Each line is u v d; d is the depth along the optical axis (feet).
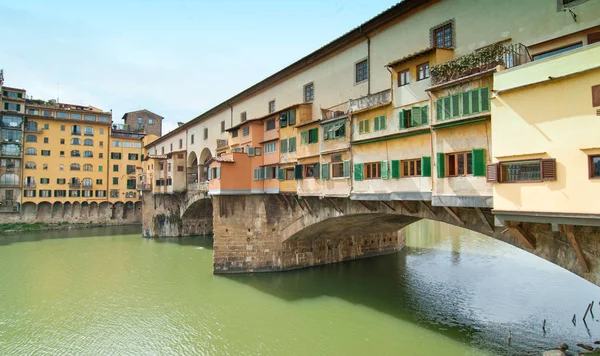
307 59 87.30
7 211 209.46
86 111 237.66
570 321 62.75
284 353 57.26
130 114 270.67
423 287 86.33
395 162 58.80
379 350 56.95
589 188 34.83
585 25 42.45
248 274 98.89
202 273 103.04
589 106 35.04
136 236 184.75
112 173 242.58
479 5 52.95
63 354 57.93
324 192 75.36
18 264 118.52
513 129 40.42
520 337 57.82
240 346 59.88
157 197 181.88
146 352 58.44
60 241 168.66
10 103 212.23
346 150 69.67
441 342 58.29
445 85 49.42
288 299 80.69
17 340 62.69
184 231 177.78
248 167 100.32
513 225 42.93
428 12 60.23
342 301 78.74
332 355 56.29
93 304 79.66
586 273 40.81
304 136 82.58
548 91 37.83
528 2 47.70
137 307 77.41
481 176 46.14
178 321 69.82
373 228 107.55
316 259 107.55
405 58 56.75
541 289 80.69
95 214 237.45
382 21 67.56
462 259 114.83
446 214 57.06
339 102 78.69
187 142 165.89
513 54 45.93
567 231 37.99
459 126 48.78
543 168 37.63
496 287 83.56
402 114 57.72
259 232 100.22
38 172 219.41
